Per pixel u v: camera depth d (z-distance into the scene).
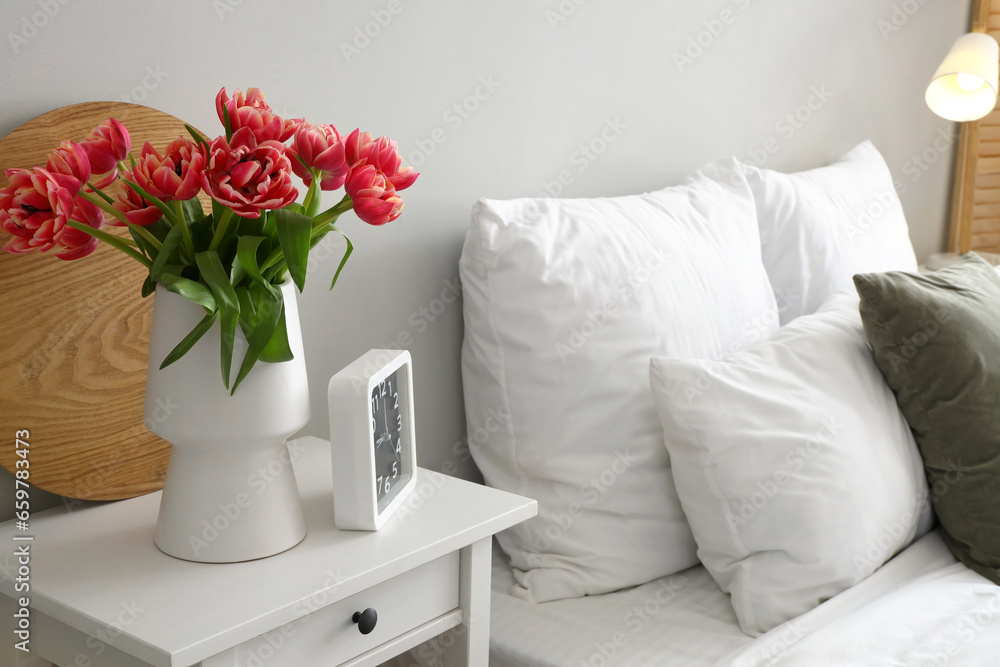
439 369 1.33
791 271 1.65
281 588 0.76
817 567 1.09
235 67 1.03
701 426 1.11
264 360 0.78
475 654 0.95
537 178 1.44
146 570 0.80
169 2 0.96
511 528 1.25
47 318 0.89
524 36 1.36
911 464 1.23
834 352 1.24
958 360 1.19
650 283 1.25
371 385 0.86
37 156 0.86
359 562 0.81
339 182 0.79
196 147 0.73
